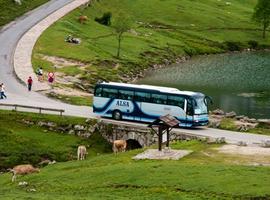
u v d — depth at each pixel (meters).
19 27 197.88
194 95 102.25
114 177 69.06
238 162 75.25
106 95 107.25
